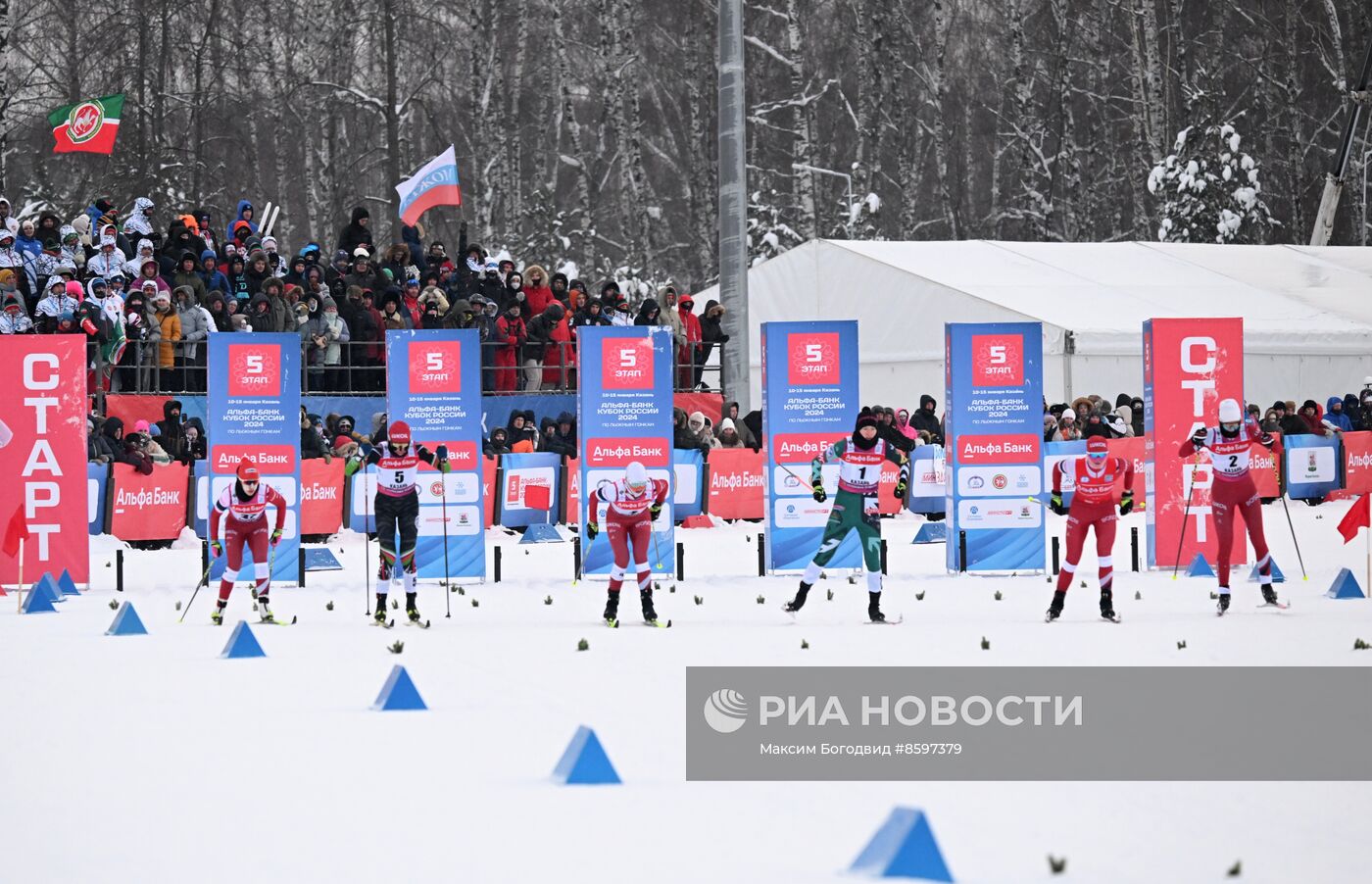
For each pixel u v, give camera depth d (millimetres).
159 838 14477
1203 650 26500
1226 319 42094
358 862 13578
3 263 50469
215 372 39875
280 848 14086
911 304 72688
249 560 40156
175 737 19516
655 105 125500
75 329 49219
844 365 41719
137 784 16812
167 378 54000
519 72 108875
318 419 53781
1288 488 64438
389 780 16953
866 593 37281
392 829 14781
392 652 27406
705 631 30219
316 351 55219
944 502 59188
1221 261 85000
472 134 116812
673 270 128500
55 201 97562
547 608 35000
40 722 20609
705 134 115312
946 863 12867
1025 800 16000
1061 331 65500
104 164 99625
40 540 39406
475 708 21547
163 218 95625
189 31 108188
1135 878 12992
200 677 24703
